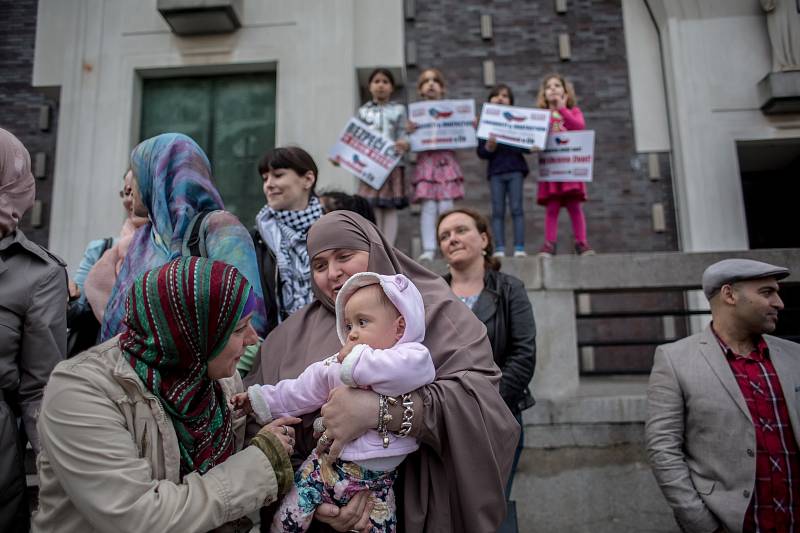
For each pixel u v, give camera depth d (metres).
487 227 3.25
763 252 4.34
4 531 1.89
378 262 1.93
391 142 5.23
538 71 8.62
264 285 2.67
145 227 2.36
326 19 7.75
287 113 7.59
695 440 2.69
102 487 1.30
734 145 7.78
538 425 3.97
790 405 2.59
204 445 1.50
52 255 2.18
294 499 1.60
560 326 4.24
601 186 8.30
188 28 7.72
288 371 1.88
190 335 1.43
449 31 8.77
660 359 2.86
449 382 1.67
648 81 8.39
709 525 2.54
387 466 1.62
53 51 7.99
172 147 2.32
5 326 1.97
